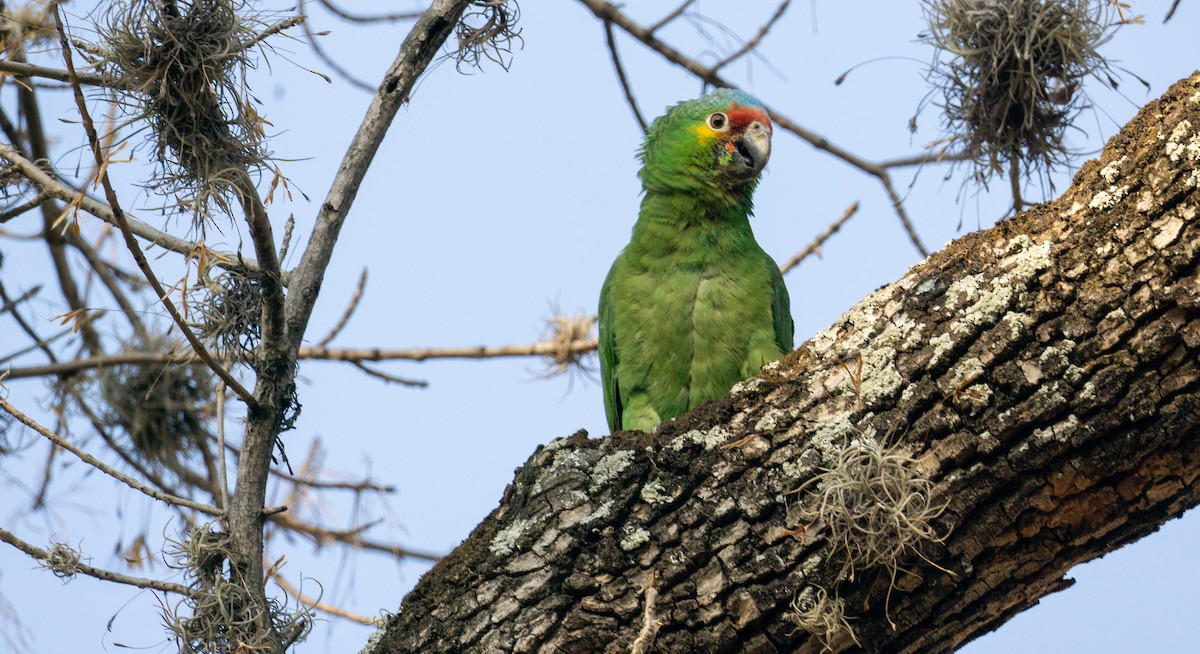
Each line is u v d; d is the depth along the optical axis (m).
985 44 7.72
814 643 5.93
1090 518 5.70
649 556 6.01
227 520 6.64
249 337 6.79
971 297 5.82
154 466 11.90
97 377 11.83
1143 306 5.41
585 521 6.12
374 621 6.82
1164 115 5.59
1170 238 5.37
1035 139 7.79
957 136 7.95
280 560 6.63
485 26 7.37
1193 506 5.72
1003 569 5.82
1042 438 5.57
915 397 5.79
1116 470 5.54
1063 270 5.62
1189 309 5.32
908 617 5.93
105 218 7.05
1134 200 5.52
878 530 5.63
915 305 5.98
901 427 5.81
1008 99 7.66
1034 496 5.66
